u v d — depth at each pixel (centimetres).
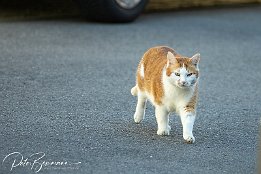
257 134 938
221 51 1534
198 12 2042
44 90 1103
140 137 888
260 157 743
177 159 807
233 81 1276
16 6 1839
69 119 951
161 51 928
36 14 1778
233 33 1755
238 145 881
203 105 1084
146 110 1024
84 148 825
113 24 1727
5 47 1396
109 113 998
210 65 1393
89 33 1591
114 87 1156
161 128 899
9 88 1099
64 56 1359
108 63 1329
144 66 934
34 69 1240
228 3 2225
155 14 1947
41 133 877
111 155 804
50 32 1570
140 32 1653
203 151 845
